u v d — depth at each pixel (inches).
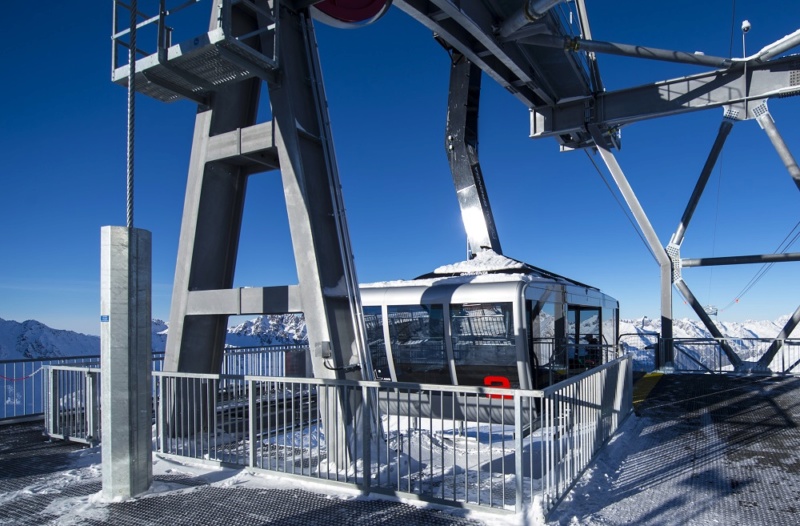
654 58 529.7
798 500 191.9
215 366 299.3
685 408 388.5
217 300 274.1
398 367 391.9
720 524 169.5
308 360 420.5
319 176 265.7
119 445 192.7
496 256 446.6
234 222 305.6
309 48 273.9
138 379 199.8
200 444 255.0
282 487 203.8
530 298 361.4
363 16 305.9
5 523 170.7
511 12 467.8
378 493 193.2
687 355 643.5
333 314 248.8
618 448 266.5
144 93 272.5
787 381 520.7
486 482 209.2
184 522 169.2
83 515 176.6
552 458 178.7
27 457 257.9
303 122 263.4
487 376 359.9
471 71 530.9
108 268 195.8
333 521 168.1
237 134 273.3
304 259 248.2
